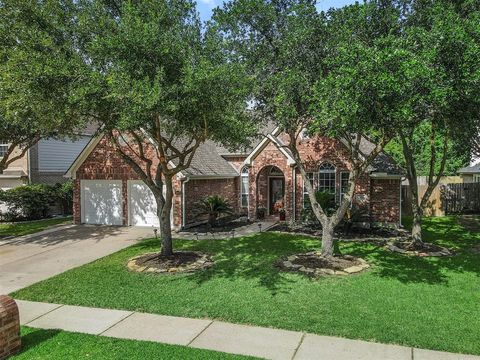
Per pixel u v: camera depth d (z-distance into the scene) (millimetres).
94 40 8773
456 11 10133
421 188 23250
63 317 7805
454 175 30859
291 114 10281
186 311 7988
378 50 8508
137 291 9289
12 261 12945
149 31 8438
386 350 6211
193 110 9125
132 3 9836
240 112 10328
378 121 8398
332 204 18234
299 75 9898
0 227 20688
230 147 12758
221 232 17406
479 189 24172
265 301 8445
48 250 14492
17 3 9188
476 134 15211
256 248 13875
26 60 8508
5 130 16531
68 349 6266
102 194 20188
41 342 6551
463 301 8359
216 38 9719
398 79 7551
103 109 9125
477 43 8078
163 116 9891
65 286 9820
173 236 16562
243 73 9820
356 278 10055
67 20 9609
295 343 6480
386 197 18203
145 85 8016
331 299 8516
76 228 19266
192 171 18547
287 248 13820
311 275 10328
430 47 8141
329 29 10062
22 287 9953
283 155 19797
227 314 7770
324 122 8633
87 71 8609
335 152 18734
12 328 6121
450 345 6328
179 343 6527
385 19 9836
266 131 20031
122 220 19781
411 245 13844
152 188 12328
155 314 7887
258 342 6527
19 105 9289
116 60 8469
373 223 18438
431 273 10555
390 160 18922
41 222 22266
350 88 7953
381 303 8234
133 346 6352
